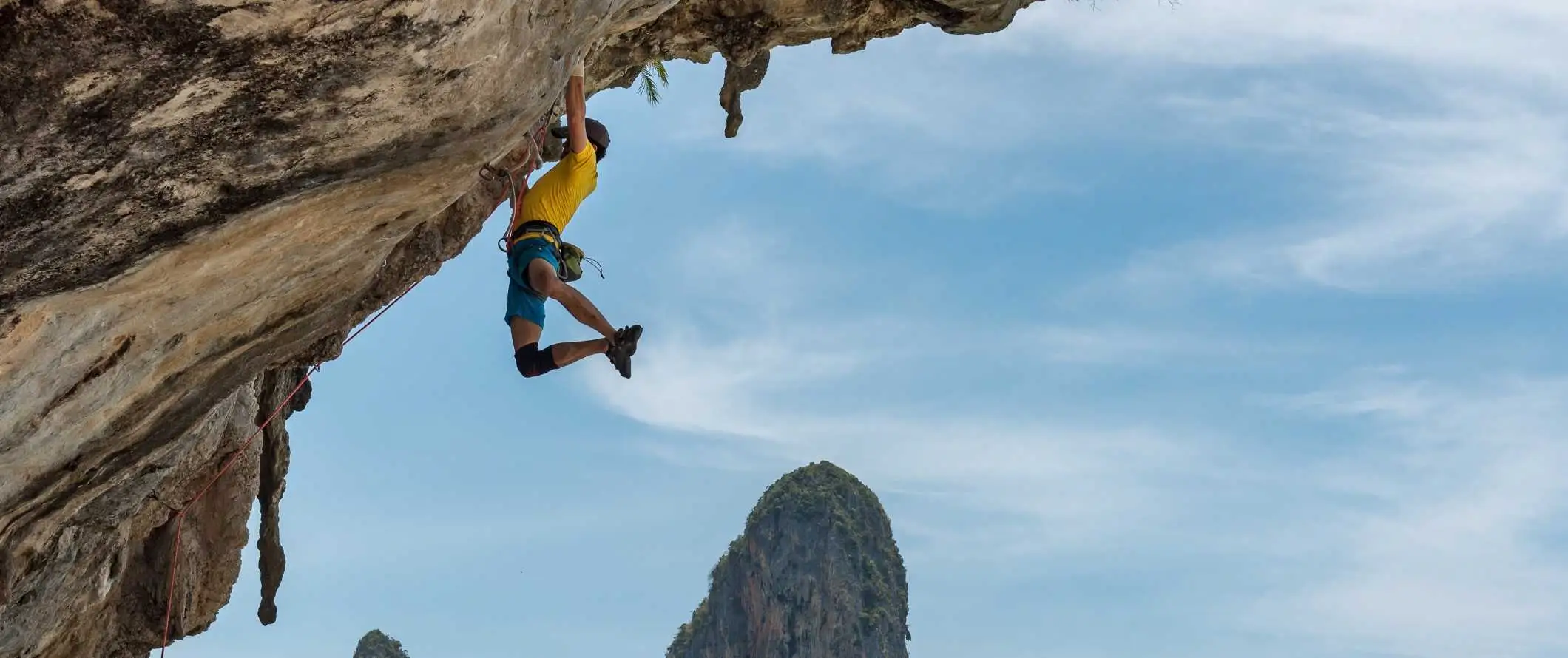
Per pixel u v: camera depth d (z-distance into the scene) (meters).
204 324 7.57
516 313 8.69
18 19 4.68
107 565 10.58
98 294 6.27
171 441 8.99
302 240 7.31
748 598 110.44
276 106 5.75
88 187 5.50
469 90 6.51
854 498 114.25
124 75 5.08
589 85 12.89
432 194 7.68
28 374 6.54
